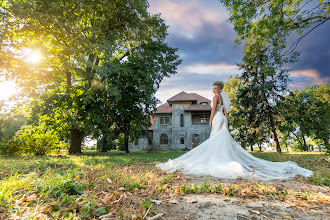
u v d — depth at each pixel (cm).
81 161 605
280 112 1797
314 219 151
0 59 970
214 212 163
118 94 1312
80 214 152
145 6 1491
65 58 1170
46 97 1245
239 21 870
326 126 2056
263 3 832
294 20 835
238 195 219
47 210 154
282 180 312
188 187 251
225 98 475
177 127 3156
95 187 229
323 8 792
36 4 955
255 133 1909
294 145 4550
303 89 2858
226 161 393
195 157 434
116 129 1892
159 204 182
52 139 1181
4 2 945
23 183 214
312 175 347
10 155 1019
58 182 220
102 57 1411
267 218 153
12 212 146
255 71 1858
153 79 1628
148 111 1819
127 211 156
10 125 3122
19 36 1070
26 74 1066
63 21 1052
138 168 444
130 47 1584
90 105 1452
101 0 1278
